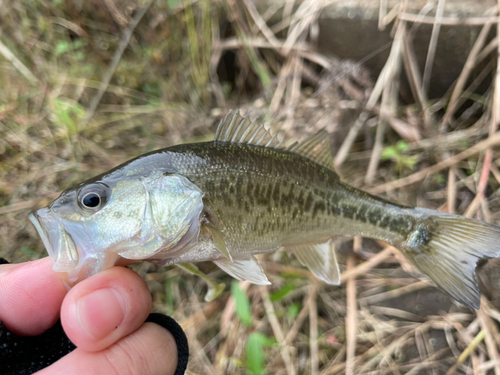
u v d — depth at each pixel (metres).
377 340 0.22
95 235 0.12
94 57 0.31
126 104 0.31
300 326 0.22
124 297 0.11
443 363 0.21
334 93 0.29
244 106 0.31
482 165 0.27
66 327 0.11
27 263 0.13
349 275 0.23
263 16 0.31
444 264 0.16
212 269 0.24
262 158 0.15
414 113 0.30
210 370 0.20
